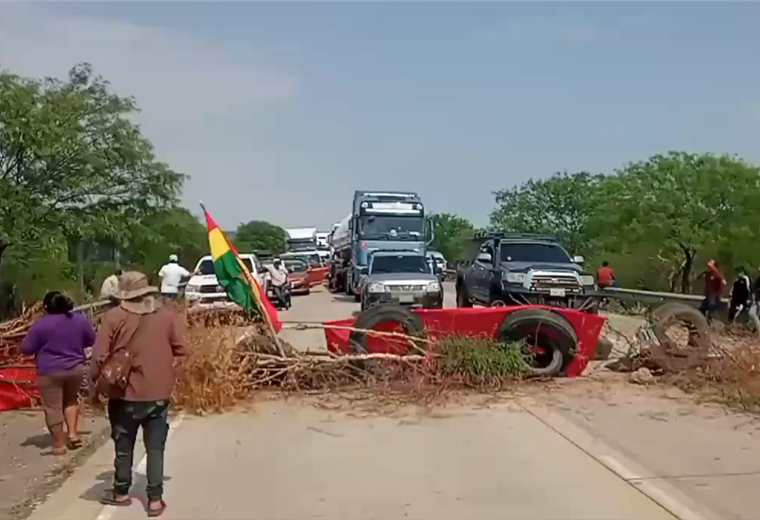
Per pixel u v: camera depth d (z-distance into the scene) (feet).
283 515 21.24
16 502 22.62
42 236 70.33
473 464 25.98
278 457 27.20
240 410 34.65
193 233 155.74
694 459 26.35
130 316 21.15
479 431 30.63
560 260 69.72
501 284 66.33
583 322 41.78
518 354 39.24
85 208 76.69
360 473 25.11
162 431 21.62
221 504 22.20
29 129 68.23
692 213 116.67
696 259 120.06
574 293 64.44
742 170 120.57
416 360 38.14
